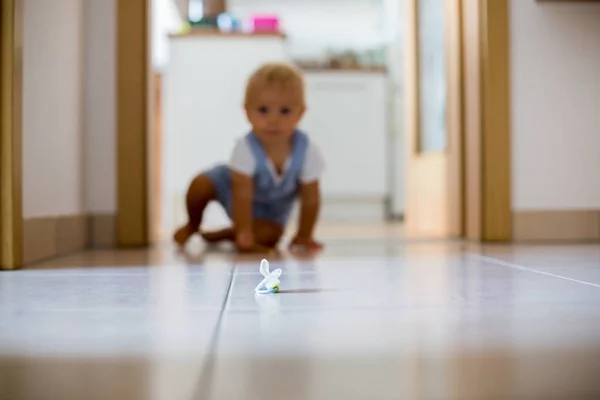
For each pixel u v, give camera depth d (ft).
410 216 9.01
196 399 1.40
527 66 6.39
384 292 2.97
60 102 5.41
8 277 3.68
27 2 4.58
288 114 5.30
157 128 11.37
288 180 5.55
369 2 15.21
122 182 6.21
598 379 1.54
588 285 3.18
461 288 3.09
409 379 1.55
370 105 12.89
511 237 6.40
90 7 6.24
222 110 9.68
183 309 2.54
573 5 6.41
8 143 4.06
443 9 7.45
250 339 1.99
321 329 2.13
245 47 9.66
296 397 1.41
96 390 1.48
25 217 4.50
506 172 6.35
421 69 8.56
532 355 1.78
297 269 3.97
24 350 1.87
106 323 2.26
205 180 5.99
